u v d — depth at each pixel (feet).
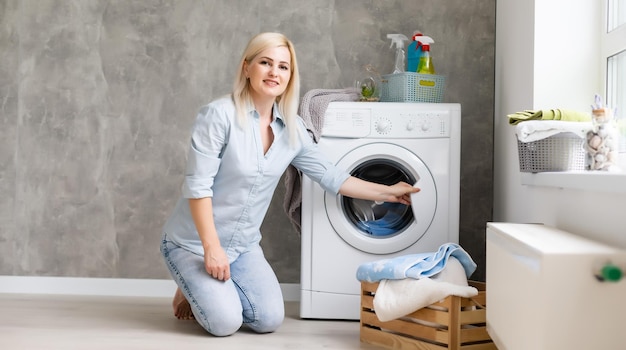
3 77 12.09
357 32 11.72
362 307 8.50
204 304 8.50
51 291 12.08
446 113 9.77
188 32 11.96
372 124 9.75
